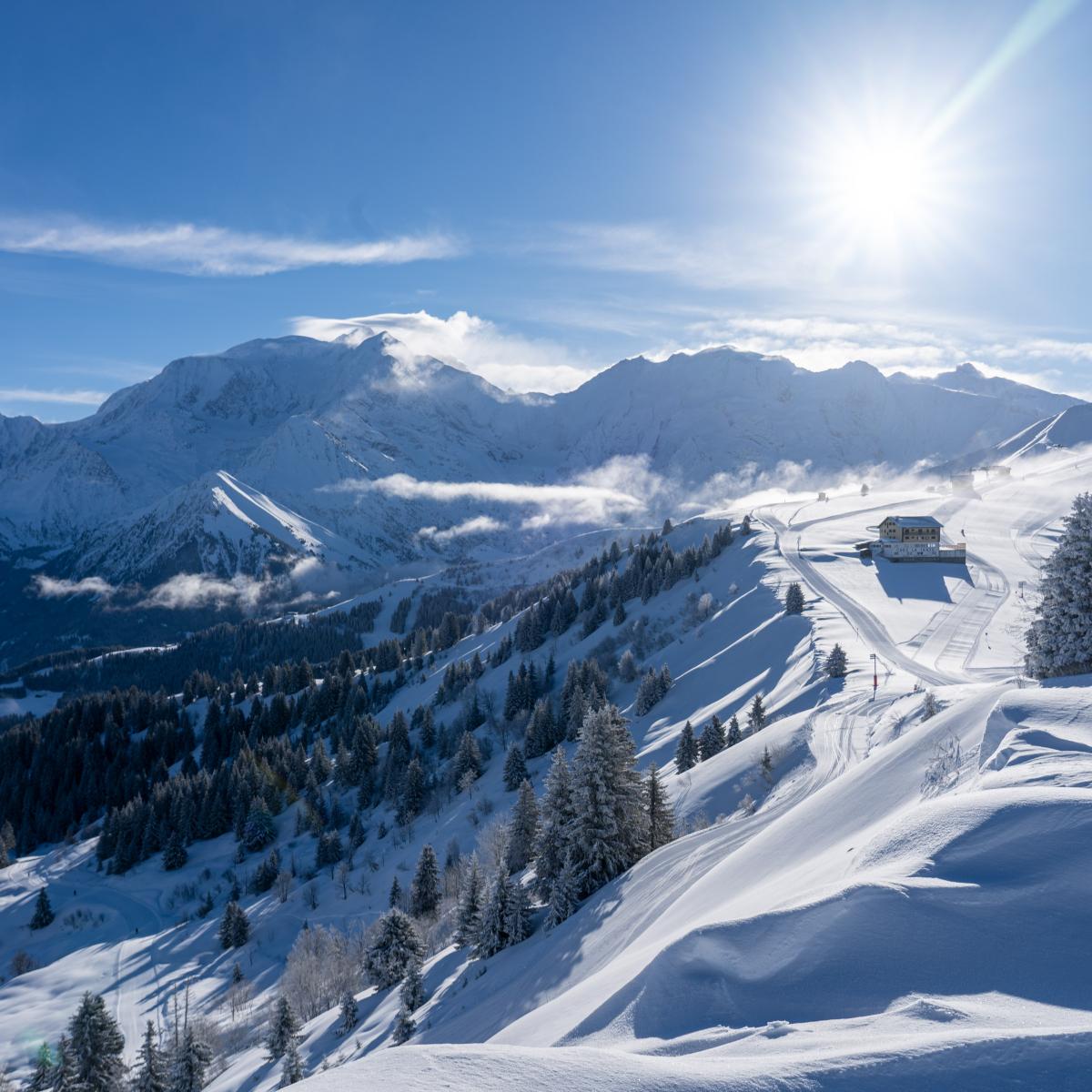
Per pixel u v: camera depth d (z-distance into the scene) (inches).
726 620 4906.5
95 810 5787.4
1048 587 1517.0
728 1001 474.0
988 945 437.7
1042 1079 303.0
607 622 6082.7
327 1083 360.2
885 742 1801.2
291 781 4913.9
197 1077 1815.9
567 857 1600.6
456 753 4419.3
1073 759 679.7
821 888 565.9
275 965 2915.8
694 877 1222.9
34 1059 2524.6
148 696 7391.7
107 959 3262.8
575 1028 534.3
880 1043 347.3
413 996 1605.6
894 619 4271.7
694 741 2746.1
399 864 3408.0
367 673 7554.1
